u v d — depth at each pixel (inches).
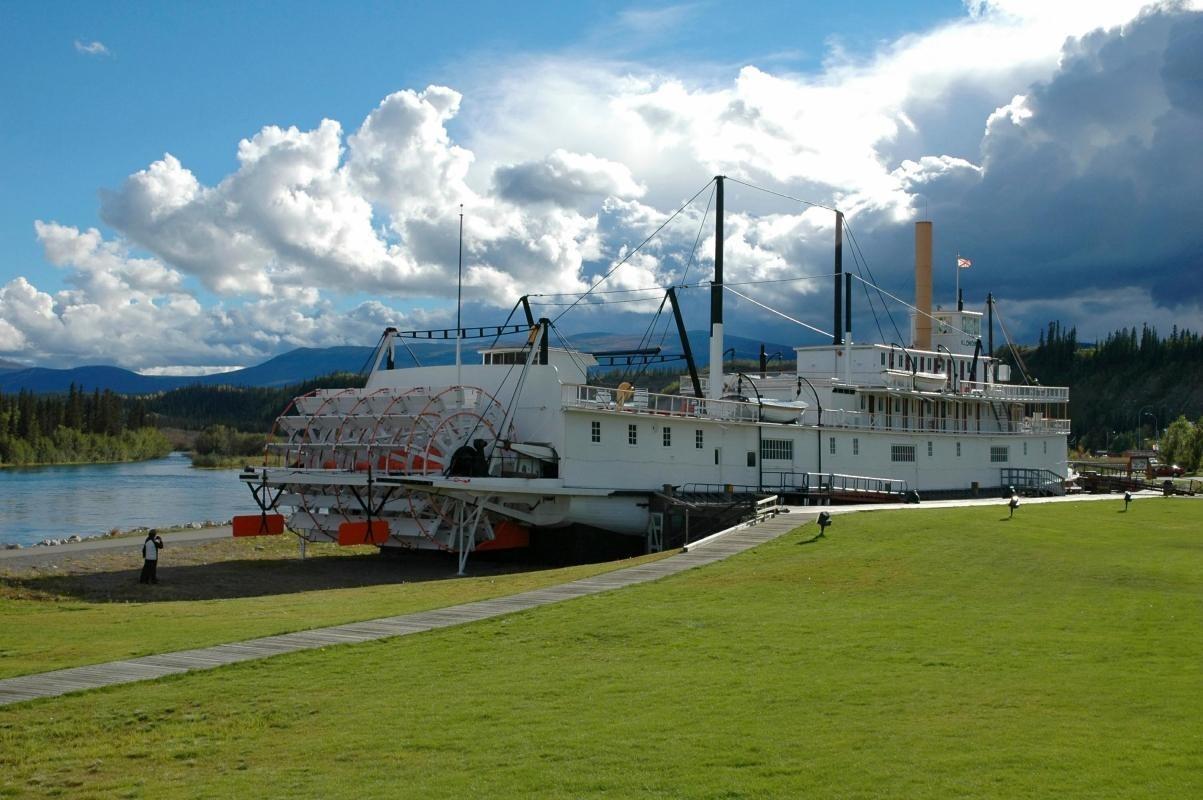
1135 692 719.1
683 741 640.4
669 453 2153.1
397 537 1980.8
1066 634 936.9
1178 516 2105.1
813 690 751.1
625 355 2437.3
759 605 1114.1
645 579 1310.3
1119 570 1344.7
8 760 653.9
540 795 560.4
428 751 645.3
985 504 2327.8
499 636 978.7
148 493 4488.2
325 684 810.2
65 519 3250.5
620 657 883.4
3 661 908.6
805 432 2474.2
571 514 1974.7
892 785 549.3
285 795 581.3
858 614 1054.4
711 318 2490.2
